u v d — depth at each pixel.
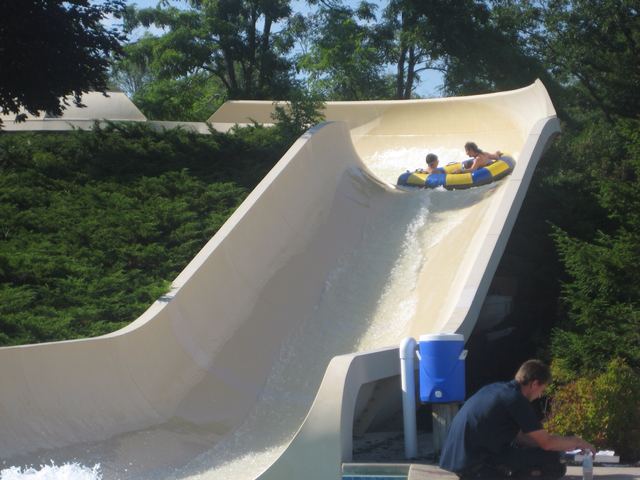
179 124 22.34
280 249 11.26
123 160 17.95
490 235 10.06
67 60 16.47
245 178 17.02
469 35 34.12
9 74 16.14
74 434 6.59
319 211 12.91
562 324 11.91
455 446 4.84
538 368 4.76
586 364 8.80
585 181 19.14
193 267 9.30
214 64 39.91
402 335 9.42
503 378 10.66
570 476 5.06
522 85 33.09
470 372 11.04
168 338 8.35
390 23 36.25
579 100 36.62
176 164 17.88
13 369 6.45
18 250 11.80
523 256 14.59
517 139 18.42
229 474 6.35
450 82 35.12
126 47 35.12
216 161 18.41
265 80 38.31
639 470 5.44
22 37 15.69
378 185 15.66
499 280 14.07
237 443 7.28
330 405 5.66
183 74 35.28
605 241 10.59
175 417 7.59
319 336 9.69
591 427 6.46
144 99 37.81
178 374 8.20
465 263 10.26
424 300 10.12
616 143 27.86
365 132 22.27
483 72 34.22
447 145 20.53
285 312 10.12
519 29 39.19
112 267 11.73
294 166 12.92
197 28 35.69
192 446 7.08
